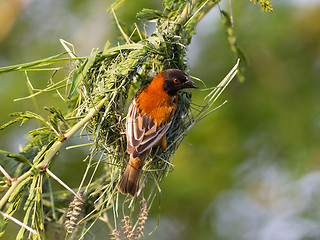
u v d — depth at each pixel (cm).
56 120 682
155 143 782
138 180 749
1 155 1074
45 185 878
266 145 1312
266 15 1355
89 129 764
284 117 1321
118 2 884
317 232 1320
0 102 1193
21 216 1031
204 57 1327
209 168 1280
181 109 848
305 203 1351
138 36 861
